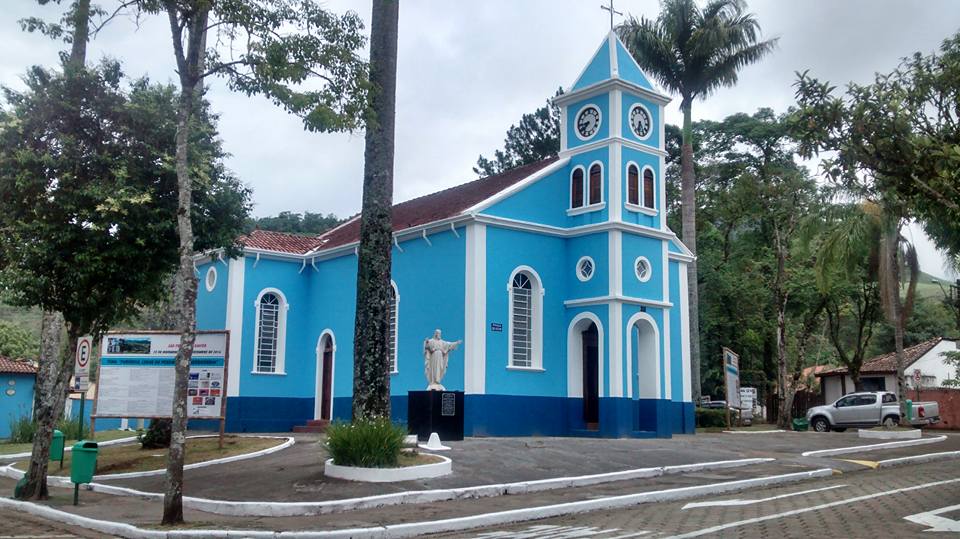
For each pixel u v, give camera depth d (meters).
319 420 29.14
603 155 26.22
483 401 23.69
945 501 12.34
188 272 12.44
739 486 15.18
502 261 24.89
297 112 14.06
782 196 34.53
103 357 19.36
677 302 28.84
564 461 17.05
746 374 46.25
